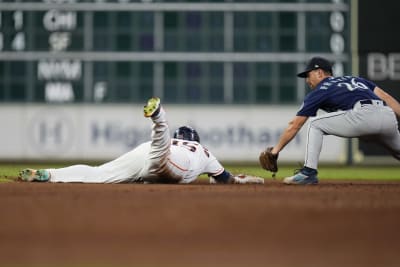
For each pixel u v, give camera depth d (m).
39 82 60.12
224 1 58.75
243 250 11.12
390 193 21.95
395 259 10.37
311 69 26.55
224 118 60.72
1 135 60.97
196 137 27.14
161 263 9.93
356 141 60.16
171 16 58.84
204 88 59.88
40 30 59.19
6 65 59.81
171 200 18.73
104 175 26.16
